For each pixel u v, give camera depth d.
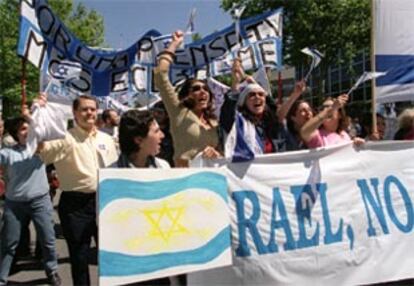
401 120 6.64
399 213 4.86
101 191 3.50
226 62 6.97
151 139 3.73
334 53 22.89
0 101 10.42
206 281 4.11
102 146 4.92
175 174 3.74
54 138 4.52
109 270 3.50
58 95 5.82
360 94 28.91
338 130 5.28
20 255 6.43
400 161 4.90
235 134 4.24
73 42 5.92
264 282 4.27
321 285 4.50
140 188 3.61
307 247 4.43
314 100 27.12
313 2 21.89
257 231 4.26
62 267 6.29
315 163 4.53
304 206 4.45
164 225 3.68
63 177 4.69
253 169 4.27
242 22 6.98
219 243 3.89
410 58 6.86
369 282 4.70
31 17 5.46
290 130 5.16
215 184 3.90
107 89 6.28
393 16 6.84
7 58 22.59
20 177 5.36
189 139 4.57
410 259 4.88
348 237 4.62
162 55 4.66
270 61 7.02
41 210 5.45
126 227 3.55
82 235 4.70
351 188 4.67
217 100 6.55
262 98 4.55
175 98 4.66
